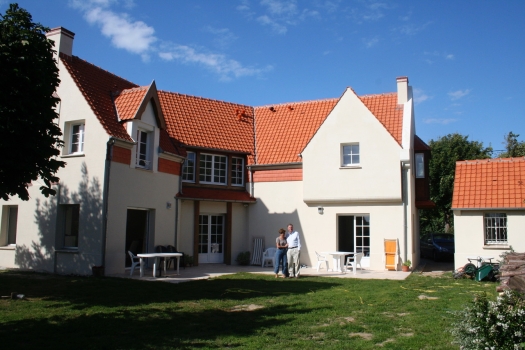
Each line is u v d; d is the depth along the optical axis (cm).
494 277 1545
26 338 757
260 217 2200
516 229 1755
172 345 727
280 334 799
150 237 1805
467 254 1812
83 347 713
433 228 3806
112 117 1706
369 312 988
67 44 1775
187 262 1969
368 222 2012
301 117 2395
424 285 1438
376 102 2258
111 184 1589
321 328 841
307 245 2080
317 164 2045
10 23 1098
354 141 1991
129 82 2077
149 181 1784
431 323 880
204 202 2102
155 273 1548
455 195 1862
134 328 835
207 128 2245
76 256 1603
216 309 1016
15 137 1070
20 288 1268
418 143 2295
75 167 1639
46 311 974
